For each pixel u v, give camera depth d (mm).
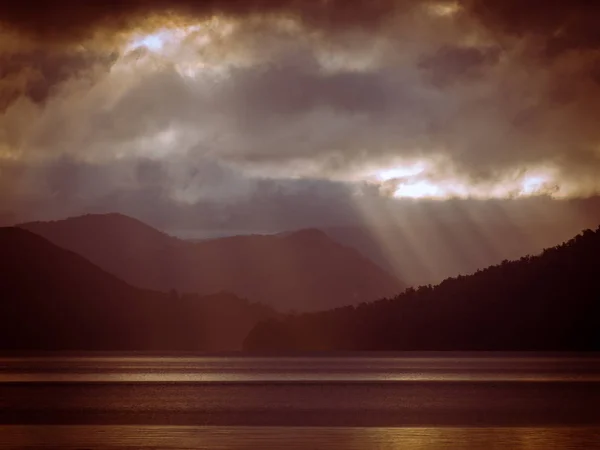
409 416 52875
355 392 79188
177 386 90250
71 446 37250
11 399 69875
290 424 47781
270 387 88250
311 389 84438
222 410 58250
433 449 35781
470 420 50062
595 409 57656
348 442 38562
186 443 38344
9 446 37250
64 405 62844
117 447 36781
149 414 55188
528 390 79000
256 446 37031
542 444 37469
